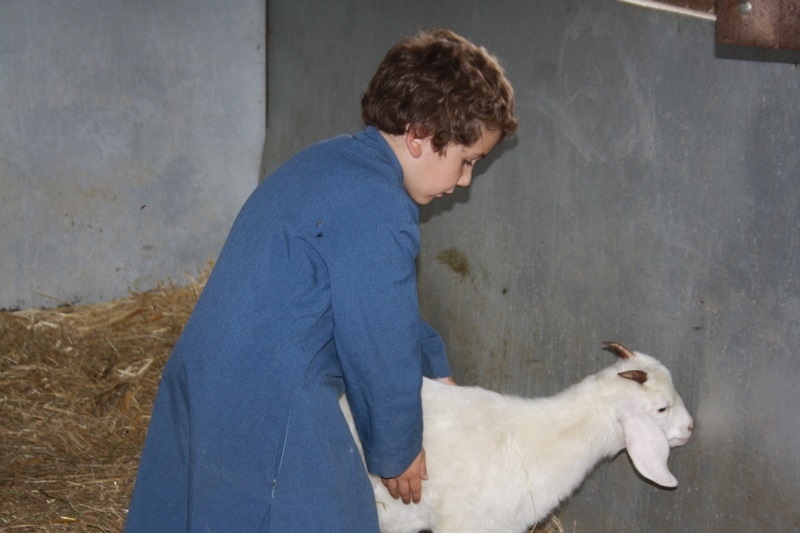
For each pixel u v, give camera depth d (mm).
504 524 2873
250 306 1979
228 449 1986
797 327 2229
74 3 5418
